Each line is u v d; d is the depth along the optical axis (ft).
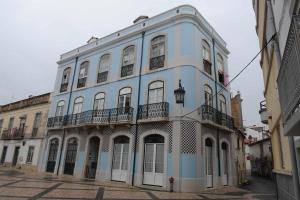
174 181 38.58
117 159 48.06
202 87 46.21
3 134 86.43
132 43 54.08
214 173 44.93
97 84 57.57
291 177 20.21
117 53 56.49
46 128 66.80
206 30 52.11
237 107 70.64
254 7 37.50
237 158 60.59
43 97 74.90
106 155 49.44
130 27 56.18
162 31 49.52
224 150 52.06
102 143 51.01
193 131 41.11
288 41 11.07
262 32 29.35
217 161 46.88
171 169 39.60
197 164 39.96
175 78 44.19
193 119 41.65
